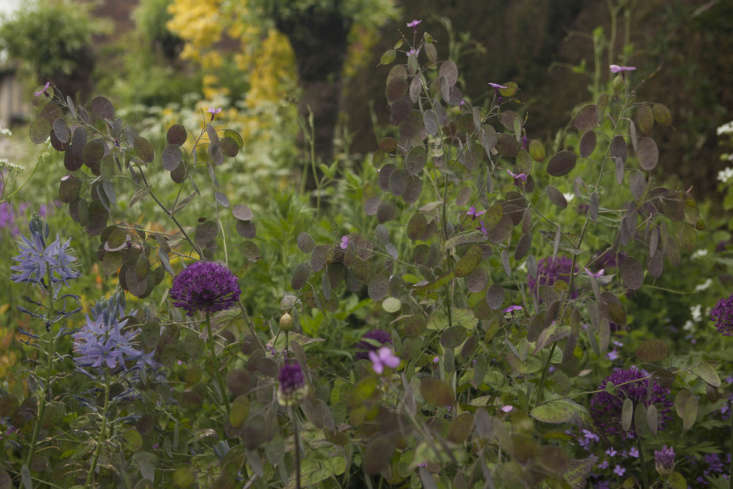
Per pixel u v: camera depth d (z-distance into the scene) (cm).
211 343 139
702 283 285
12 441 148
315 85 698
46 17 1076
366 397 104
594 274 133
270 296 234
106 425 144
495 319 139
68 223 267
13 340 212
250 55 844
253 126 627
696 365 136
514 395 138
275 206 269
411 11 705
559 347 151
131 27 1831
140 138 145
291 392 103
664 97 479
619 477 173
